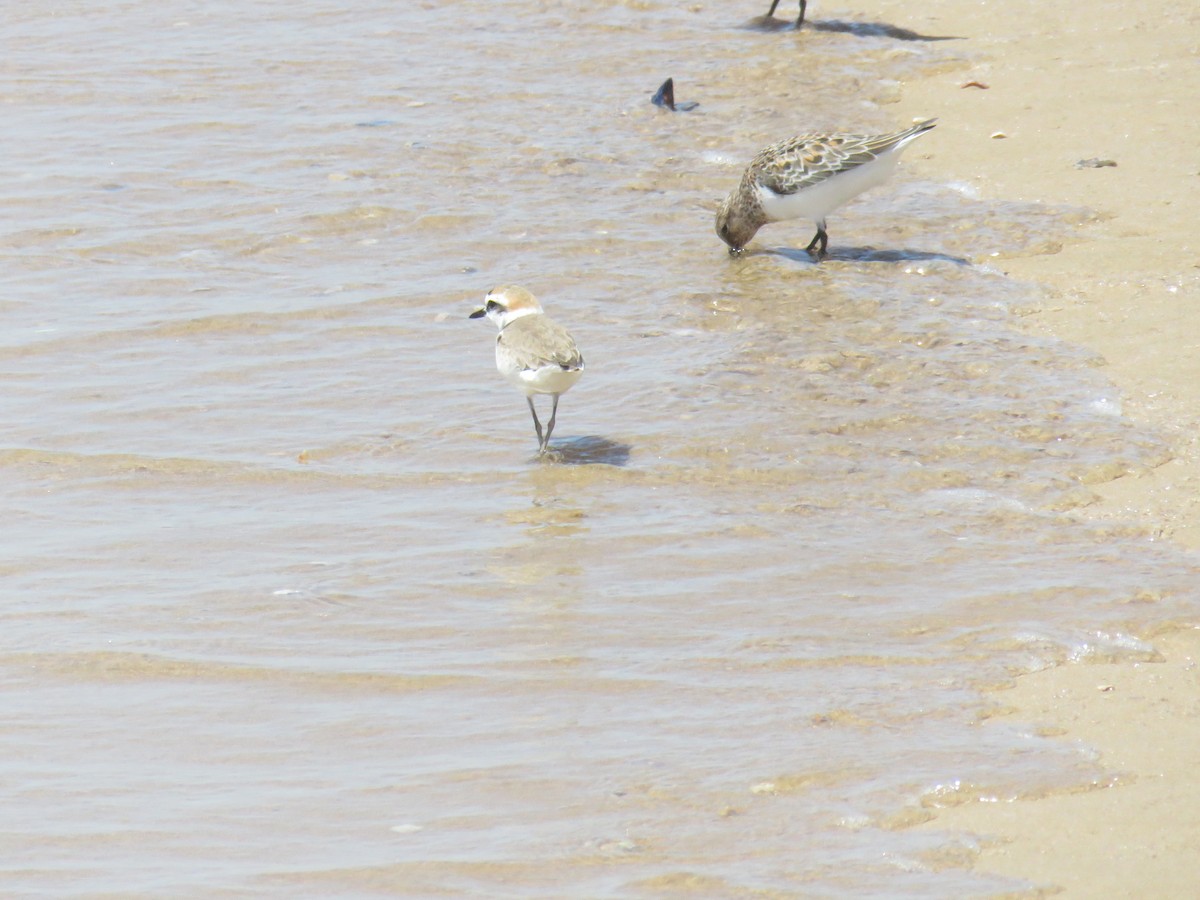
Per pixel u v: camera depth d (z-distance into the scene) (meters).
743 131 22.72
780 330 16.38
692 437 14.12
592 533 12.50
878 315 16.67
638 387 15.16
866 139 17.92
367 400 15.05
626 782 9.12
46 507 13.04
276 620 11.22
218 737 9.73
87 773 9.30
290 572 11.95
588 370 15.62
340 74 25.20
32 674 10.48
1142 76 23.59
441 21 28.02
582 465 13.68
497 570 11.95
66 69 25.31
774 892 8.02
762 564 11.95
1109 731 9.56
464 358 15.98
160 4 29.05
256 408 14.89
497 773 9.25
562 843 8.51
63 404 14.95
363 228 19.48
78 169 21.22
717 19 27.97
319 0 29.34
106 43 26.72
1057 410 14.34
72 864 8.31
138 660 10.65
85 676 10.46
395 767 9.36
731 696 10.11
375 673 10.50
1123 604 11.13
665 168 21.41
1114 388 14.73
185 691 10.28
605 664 10.57
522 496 13.16
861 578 11.69
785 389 15.05
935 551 12.06
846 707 9.91
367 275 18.12
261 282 17.94
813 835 8.55
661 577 11.79
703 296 17.39
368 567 12.02
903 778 9.09
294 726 9.86
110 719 9.94
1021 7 27.28
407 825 8.73
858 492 13.11
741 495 13.12
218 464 13.78
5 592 11.62
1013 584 11.48
